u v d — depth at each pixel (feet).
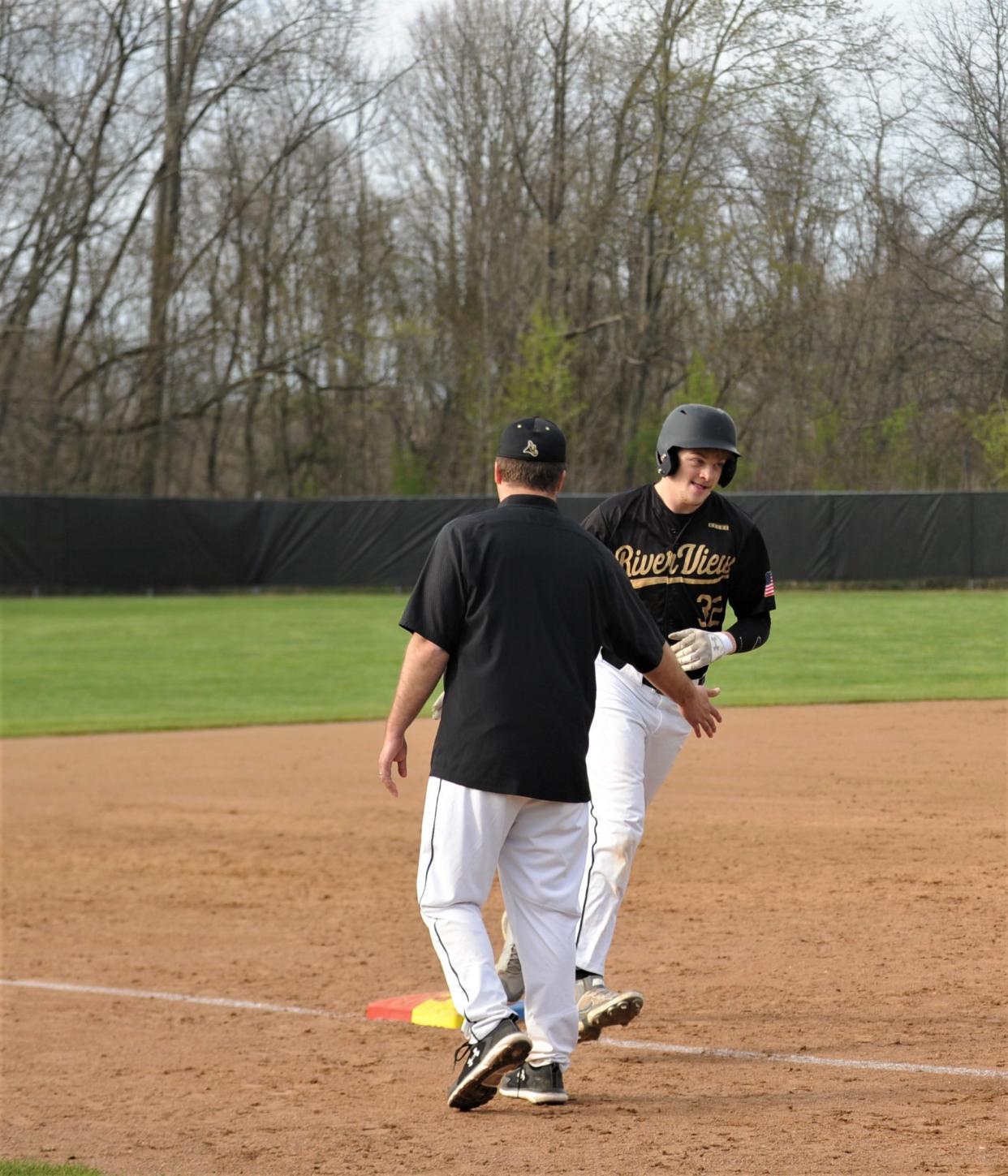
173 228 436.76
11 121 399.03
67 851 100.17
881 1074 49.37
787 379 341.00
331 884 89.35
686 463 55.31
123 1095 52.42
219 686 195.11
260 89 426.92
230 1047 58.80
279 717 162.30
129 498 360.07
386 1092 51.37
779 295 337.11
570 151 412.16
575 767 45.14
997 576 291.79
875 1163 39.86
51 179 411.13
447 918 45.27
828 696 164.66
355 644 242.17
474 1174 40.60
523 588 44.47
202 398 453.99
